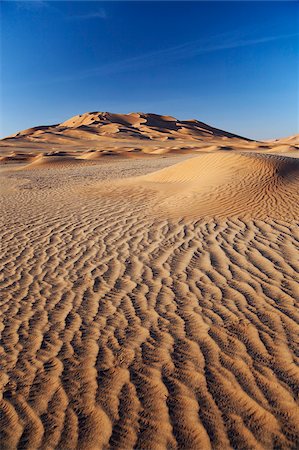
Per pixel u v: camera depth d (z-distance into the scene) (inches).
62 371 127.3
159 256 246.8
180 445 95.6
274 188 411.5
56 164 1422.2
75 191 586.6
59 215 398.9
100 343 144.6
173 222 334.3
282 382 117.0
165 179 602.2
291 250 245.1
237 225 311.4
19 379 123.9
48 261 248.8
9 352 140.7
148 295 187.8
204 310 168.4
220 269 217.8
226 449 93.7
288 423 100.7
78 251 267.7
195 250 254.7
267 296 179.5
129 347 140.8
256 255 238.7
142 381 120.4
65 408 109.7
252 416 103.7
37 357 136.5
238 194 404.2
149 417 105.0
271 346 137.2
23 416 107.1
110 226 335.9
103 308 175.6
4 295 195.5
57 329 157.2
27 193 602.9
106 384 119.6
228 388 115.3
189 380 120.0
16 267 239.6
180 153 2128.4
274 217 327.6
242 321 156.7
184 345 140.6
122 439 98.0
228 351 135.2
